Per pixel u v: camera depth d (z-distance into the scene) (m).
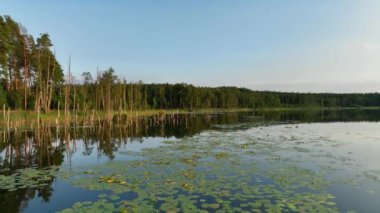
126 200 10.95
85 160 19.11
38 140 28.86
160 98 123.44
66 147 24.80
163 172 15.25
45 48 55.31
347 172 15.09
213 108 138.25
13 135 32.47
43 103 54.81
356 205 10.43
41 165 17.62
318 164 16.98
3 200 11.41
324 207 10.12
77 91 73.44
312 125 45.50
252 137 29.83
